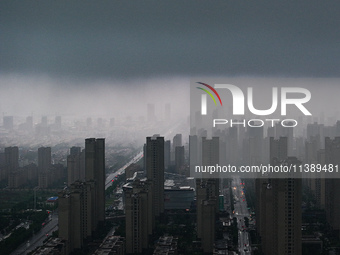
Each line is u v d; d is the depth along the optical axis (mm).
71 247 183000
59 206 178875
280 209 150375
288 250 151000
